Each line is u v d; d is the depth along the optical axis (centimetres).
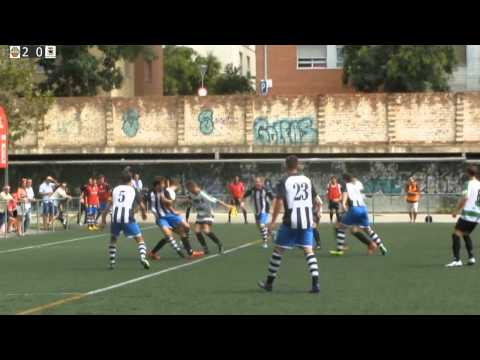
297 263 3484
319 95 9106
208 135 9256
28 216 5884
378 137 9056
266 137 9200
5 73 6475
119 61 11175
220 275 3045
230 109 9231
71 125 9394
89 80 10400
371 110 9050
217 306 2217
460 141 8931
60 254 4094
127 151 9319
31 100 6725
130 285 2738
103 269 3322
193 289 2608
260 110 9200
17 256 3994
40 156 9538
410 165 8331
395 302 2264
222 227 6316
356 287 2619
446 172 8288
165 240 3731
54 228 6419
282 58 11469
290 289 2584
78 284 2781
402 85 10356
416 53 10162
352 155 9188
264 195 4453
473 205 3256
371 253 3941
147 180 8650
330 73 11419
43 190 6266
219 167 8575
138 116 9325
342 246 3894
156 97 9300
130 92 11850
